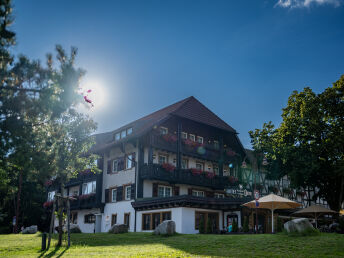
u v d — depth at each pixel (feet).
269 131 112.57
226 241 50.06
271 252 40.86
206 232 74.64
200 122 106.73
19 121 32.83
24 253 45.34
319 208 84.23
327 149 95.40
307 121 98.43
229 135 117.60
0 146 32.58
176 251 43.37
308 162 95.76
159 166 93.30
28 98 32.53
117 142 98.89
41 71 32.55
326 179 101.50
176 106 108.17
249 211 83.25
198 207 81.56
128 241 57.06
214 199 81.61
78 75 32.53
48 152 41.45
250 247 44.62
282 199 67.67
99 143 117.91
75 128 50.01
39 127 37.55
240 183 113.19
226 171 115.85
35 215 152.25
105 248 48.26
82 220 115.14
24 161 35.35
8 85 32.37
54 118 34.50
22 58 32.17
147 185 94.27
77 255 41.70
